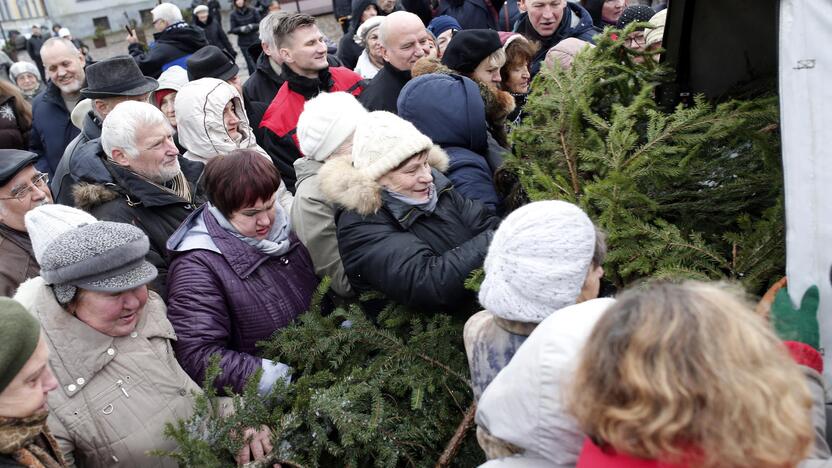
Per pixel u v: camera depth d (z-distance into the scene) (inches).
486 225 92.9
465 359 86.0
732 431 37.4
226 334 91.0
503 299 59.1
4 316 60.3
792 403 38.6
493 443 58.2
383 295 89.9
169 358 84.0
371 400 83.2
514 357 53.6
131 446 77.2
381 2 246.5
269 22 168.1
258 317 92.6
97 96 140.3
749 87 108.3
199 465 71.4
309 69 159.6
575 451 50.0
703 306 40.7
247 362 87.8
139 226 106.6
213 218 94.4
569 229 58.3
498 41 125.6
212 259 91.7
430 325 85.0
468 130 103.6
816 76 63.7
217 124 131.1
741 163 87.8
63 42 179.2
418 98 104.2
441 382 82.6
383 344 85.3
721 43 112.5
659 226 84.6
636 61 125.0
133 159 106.4
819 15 62.7
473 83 107.4
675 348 39.3
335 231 98.8
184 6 781.3
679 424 38.0
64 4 803.4
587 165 86.9
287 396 81.9
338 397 78.1
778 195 81.7
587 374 42.5
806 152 65.3
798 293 66.8
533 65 174.7
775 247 74.0
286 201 130.1
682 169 82.1
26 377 61.3
